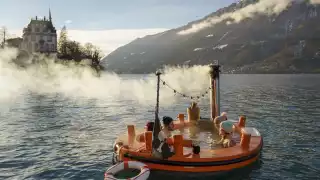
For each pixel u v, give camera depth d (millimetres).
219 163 13570
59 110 38812
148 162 13727
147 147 14078
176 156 13539
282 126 27078
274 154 18172
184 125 20422
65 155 17922
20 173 15016
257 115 34094
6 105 44125
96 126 27359
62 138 22250
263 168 15648
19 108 40656
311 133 24016
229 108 40844
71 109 39938
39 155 17906
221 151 14453
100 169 15555
